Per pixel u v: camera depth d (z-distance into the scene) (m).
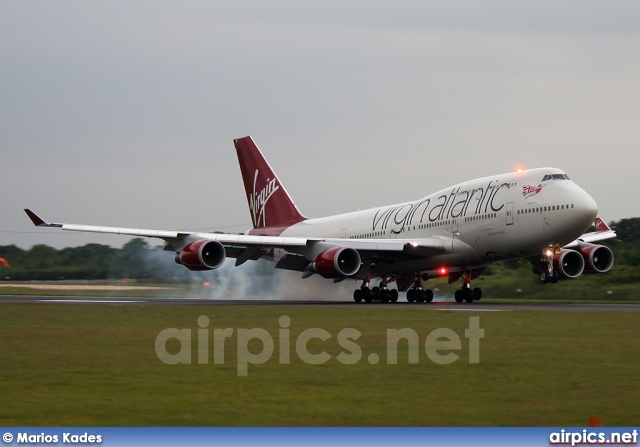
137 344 37.72
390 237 78.12
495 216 66.88
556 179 64.31
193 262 71.06
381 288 78.00
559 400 25.17
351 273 70.19
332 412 23.48
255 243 72.62
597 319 49.16
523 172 67.00
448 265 73.06
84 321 49.66
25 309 60.22
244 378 28.62
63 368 30.92
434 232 72.75
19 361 32.66
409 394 25.94
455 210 70.94
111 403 24.66
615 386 27.25
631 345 36.78
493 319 49.25
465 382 27.86
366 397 25.47
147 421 22.48
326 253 70.31
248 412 23.48
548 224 63.28
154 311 57.69
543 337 39.84
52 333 42.50
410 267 75.19
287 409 23.86
